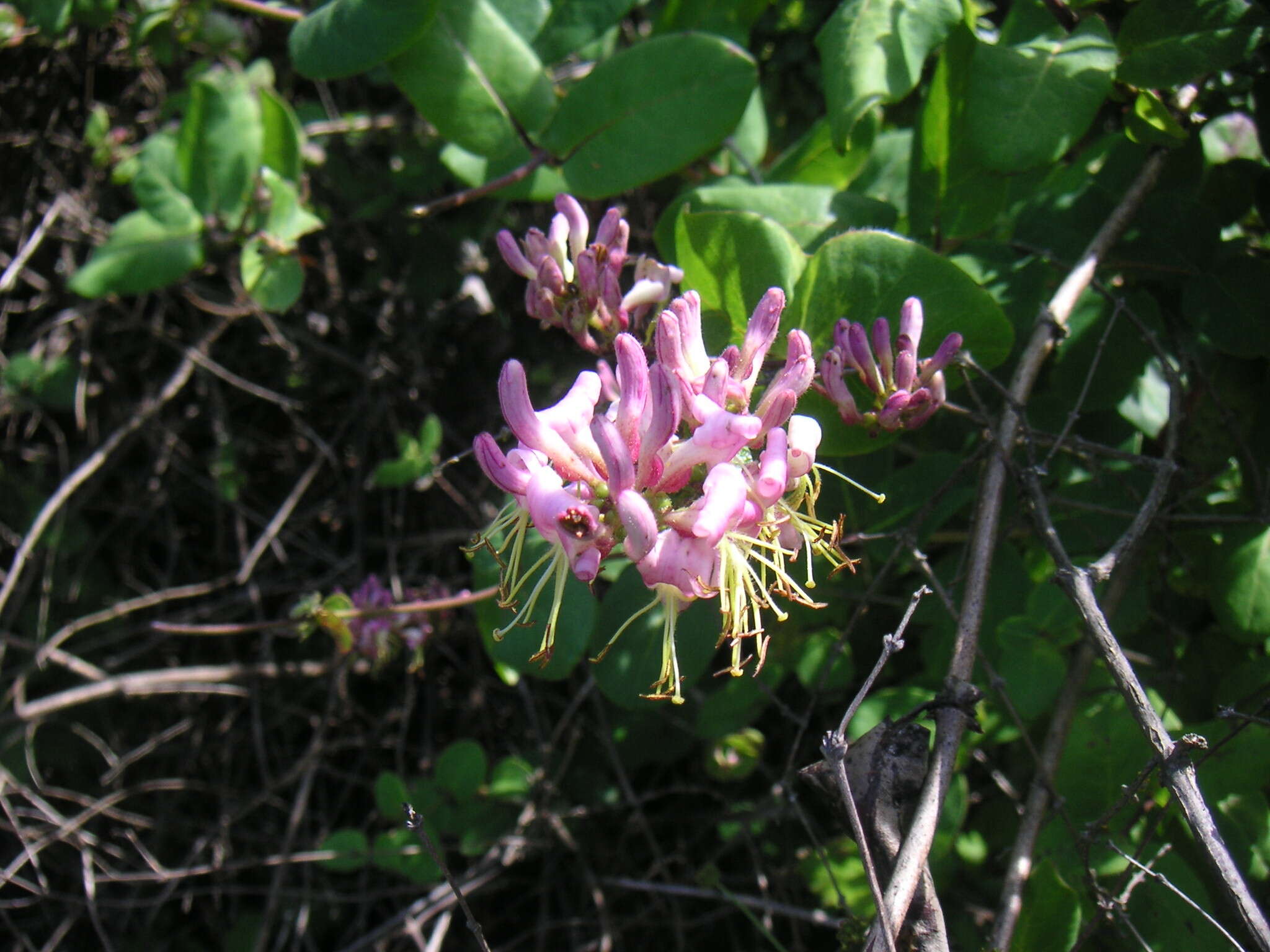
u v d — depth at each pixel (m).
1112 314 0.24
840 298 0.21
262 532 0.36
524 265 0.22
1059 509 0.24
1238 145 0.27
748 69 0.24
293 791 0.35
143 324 0.35
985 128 0.22
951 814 0.23
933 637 0.24
